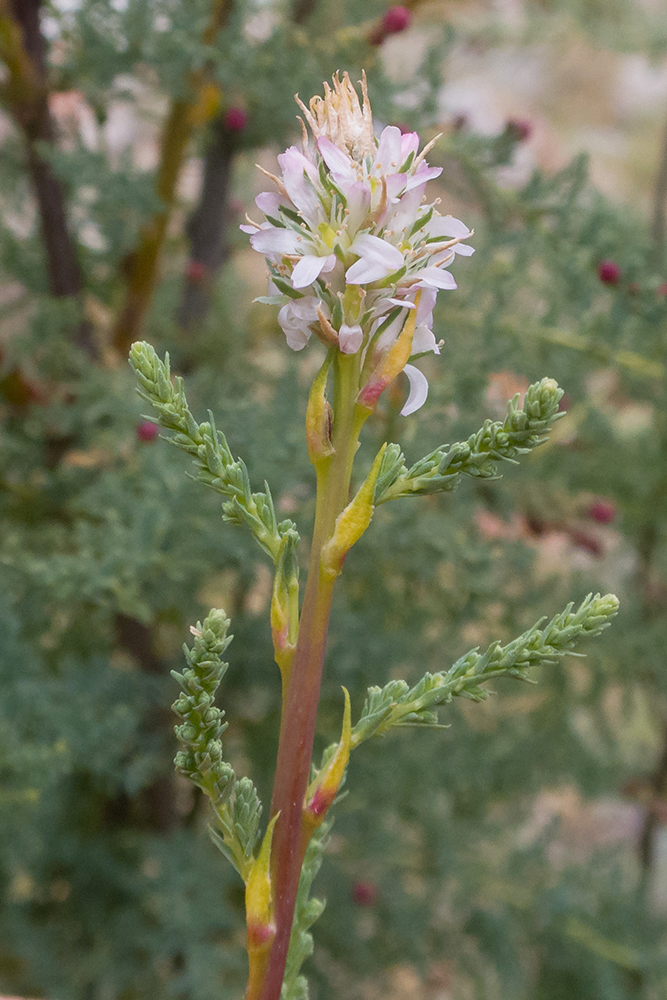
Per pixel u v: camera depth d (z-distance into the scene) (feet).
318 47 1.44
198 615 1.66
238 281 2.16
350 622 1.64
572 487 1.84
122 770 1.63
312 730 0.72
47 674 1.50
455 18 2.02
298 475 1.38
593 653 1.92
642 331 1.56
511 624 1.83
